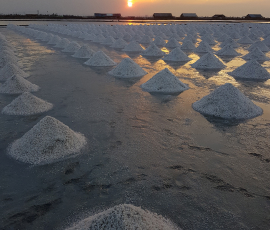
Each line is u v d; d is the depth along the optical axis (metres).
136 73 7.76
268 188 2.42
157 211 2.09
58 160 2.90
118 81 7.02
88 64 9.52
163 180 2.53
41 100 4.85
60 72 8.11
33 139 3.05
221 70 8.83
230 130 3.81
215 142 3.40
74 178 2.56
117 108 4.77
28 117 4.29
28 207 2.16
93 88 6.24
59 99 5.31
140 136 3.55
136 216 1.60
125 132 3.68
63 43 14.54
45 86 6.39
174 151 3.13
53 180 2.54
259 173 2.67
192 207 2.16
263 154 3.08
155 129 3.80
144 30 23.66
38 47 14.30
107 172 2.66
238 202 2.22
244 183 2.50
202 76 7.80
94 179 2.54
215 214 2.08
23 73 7.50
